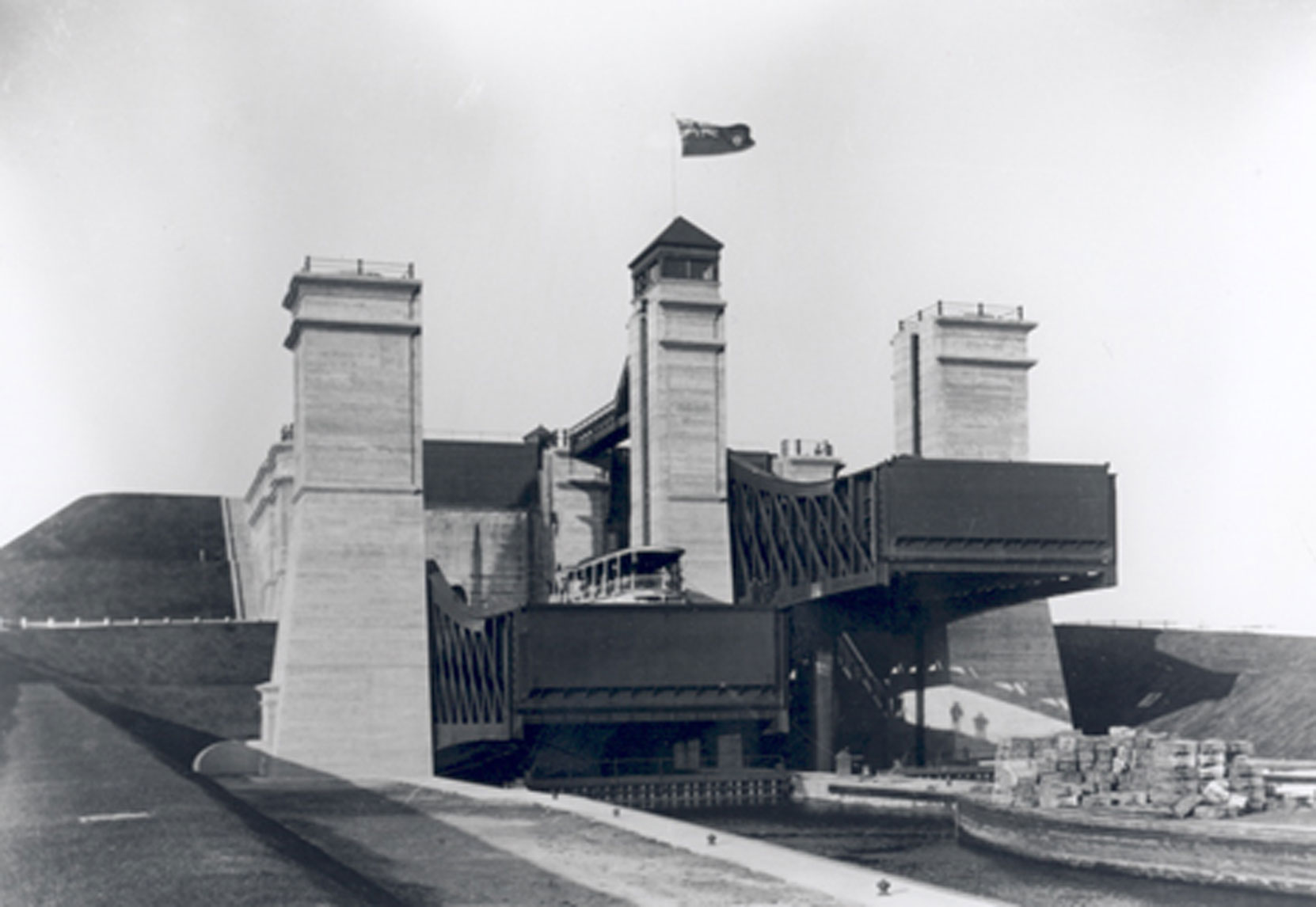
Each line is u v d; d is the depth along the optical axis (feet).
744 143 330.54
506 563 360.07
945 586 269.03
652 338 298.15
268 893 137.69
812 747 280.92
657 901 133.18
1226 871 158.81
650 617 247.70
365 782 246.47
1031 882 166.40
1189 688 306.35
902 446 322.55
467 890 142.10
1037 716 309.42
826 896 133.28
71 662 297.53
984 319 315.99
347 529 267.80
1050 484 242.37
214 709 292.40
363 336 273.95
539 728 254.27
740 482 299.58
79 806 191.83
